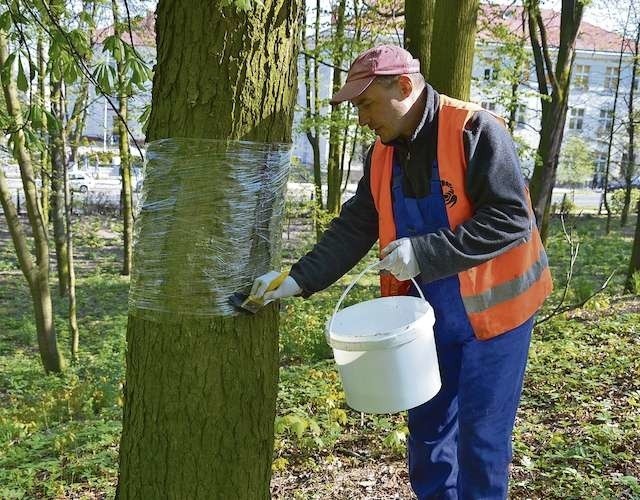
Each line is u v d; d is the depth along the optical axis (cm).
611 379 566
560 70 975
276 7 205
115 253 2167
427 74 604
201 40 199
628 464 383
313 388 561
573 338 733
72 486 407
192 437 213
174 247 207
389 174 247
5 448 505
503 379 246
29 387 924
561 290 1091
